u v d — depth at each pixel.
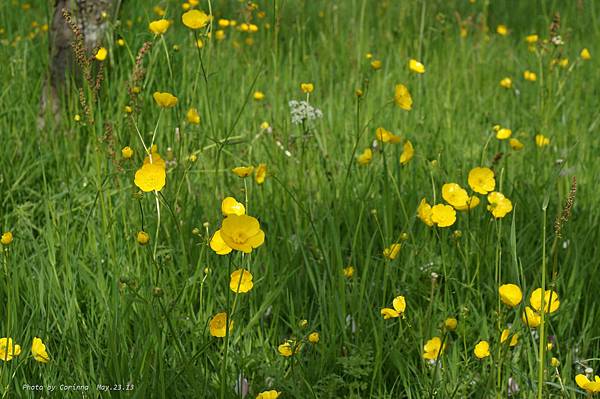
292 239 3.30
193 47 4.98
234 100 4.98
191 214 3.31
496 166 3.90
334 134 4.65
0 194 3.73
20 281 2.90
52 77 4.72
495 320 2.73
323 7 7.44
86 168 4.08
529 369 2.63
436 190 3.77
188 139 4.01
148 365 2.31
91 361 2.46
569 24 7.53
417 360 2.72
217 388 2.47
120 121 4.15
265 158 4.23
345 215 3.47
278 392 2.31
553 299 2.27
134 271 2.97
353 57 5.77
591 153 4.59
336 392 2.57
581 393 2.38
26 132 4.38
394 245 2.71
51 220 3.48
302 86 3.86
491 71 6.08
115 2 4.72
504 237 3.34
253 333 2.81
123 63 4.81
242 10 5.23
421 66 4.11
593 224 3.54
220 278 2.87
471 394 2.57
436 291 3.03
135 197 2.62
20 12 6.71
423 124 4.73
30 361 2.55
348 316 2.84
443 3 7.98
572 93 5.63
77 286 3.00
